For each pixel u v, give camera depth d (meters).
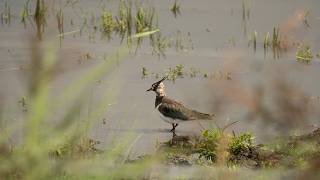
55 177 5.95
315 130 14.25
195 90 17.84
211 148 13.29
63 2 27.23
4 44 21.59
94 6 27.02
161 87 16.08
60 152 6.68
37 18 24.67
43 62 5.25
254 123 15.01
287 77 19.17
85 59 19.94
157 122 15.66
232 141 13.46
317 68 20.28
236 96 10.14
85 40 22.45
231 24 25.03
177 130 15.30
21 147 5.77
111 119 15.52
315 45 22.47
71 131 5.79
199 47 22.30
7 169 5.59
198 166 12.71
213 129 14.05
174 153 13.56
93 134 14.24
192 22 25.14
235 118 15.42
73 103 5.86
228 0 28.36
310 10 26.50
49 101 5.69
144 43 22.69
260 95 10.05
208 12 26.50
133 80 18.70
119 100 16.97
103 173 6.00
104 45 22.05
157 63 20.48
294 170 12.45
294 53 21.78
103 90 16.92
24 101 15.74
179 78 19.06
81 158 6.26
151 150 13.64
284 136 14.12
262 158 13.21
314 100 16.94
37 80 5.20
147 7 26.88
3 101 15.36
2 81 17.94
